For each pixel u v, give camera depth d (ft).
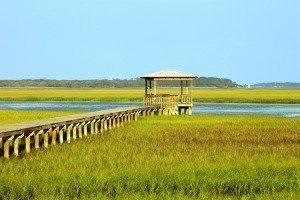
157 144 180.34
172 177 111.96
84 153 155.22
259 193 106.73
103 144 180.14
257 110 463.01
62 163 134.21
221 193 107.65
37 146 167.73
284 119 297.94
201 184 109.40
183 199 98.89
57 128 182.50
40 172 119.85
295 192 105.09
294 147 173.06
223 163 130.62
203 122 277.85
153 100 353.51
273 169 121.39
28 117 290.97
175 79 363.76
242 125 258.37
